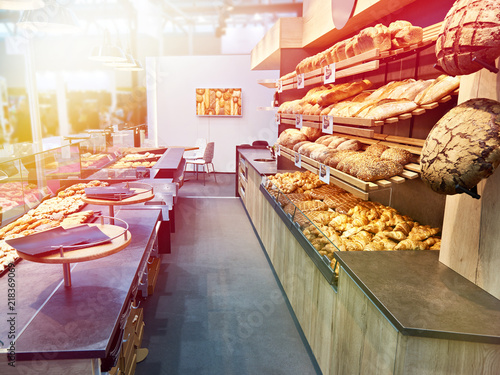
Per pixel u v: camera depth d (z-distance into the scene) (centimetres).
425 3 241
